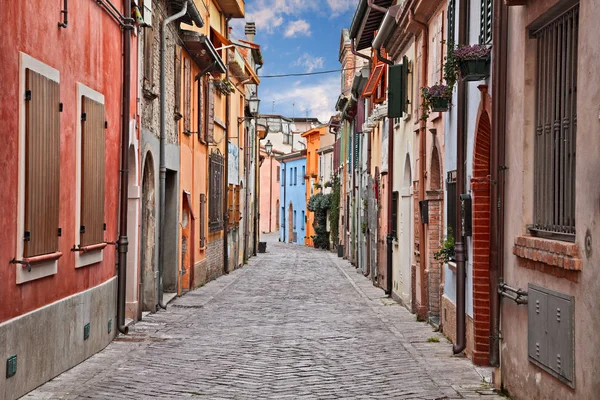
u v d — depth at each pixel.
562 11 7.55
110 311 12.87
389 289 22.38
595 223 6.38
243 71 34.94
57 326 9.91
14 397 8.41
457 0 13.05
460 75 11.33
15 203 8.40
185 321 16.14
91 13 11.35
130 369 10.61
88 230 11.18
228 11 32.62
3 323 8.05
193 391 9.29
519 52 8.62
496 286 9.48
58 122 9.69
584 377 6.62
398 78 19.20
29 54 8.75
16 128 8.39
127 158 13.42
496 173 9.42
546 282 7.67
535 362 7.92
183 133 21.81
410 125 19.05
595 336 6.37
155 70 17.41
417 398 8.96
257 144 48.34
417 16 16.72
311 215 65.12
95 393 8.99
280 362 11.38
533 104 8.42
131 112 14.49
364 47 27.94
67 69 10.19
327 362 11.41
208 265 27.33
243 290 24.28
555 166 7.77
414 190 18.02
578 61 6.77
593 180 6.41
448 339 13.77
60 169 9.97
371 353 12.26
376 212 26.83
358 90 34.97
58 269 9.95
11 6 8.16
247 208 40.16
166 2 18.77
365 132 31.25
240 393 9.23
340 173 50.41
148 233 17.58
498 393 9.22
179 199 21.38
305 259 44.28
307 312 18.34
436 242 16.08
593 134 6.42
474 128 11.36
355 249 37.88
